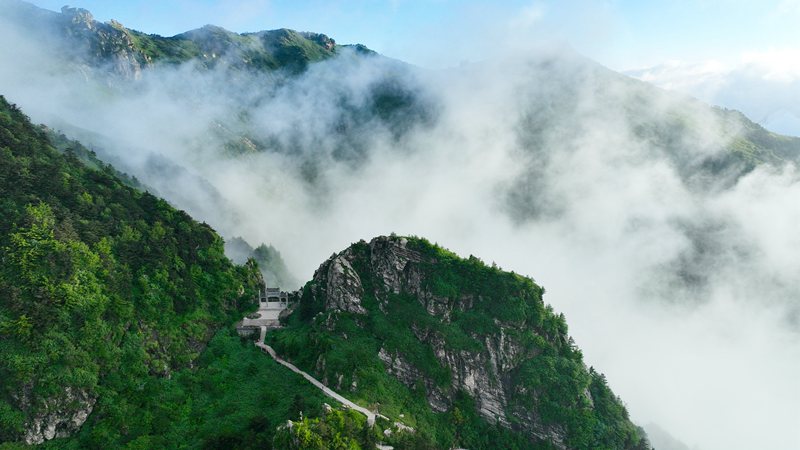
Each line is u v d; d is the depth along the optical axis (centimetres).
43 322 12069
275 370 15062
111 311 13662
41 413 11475
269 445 12162
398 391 14988
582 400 16350
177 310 15750
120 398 12762
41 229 13538
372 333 16350
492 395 16100
